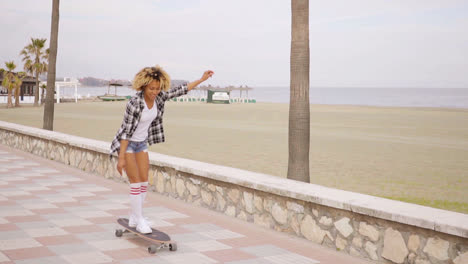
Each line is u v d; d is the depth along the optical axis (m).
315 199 5.55
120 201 7.88
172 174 8.21
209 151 16.94
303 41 7.09
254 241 5.75
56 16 16.70
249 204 6.64
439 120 37.47
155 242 5.16
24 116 38.97
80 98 89.06
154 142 5.77
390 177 12.04
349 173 12.69
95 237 5.75
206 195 7.45
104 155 10.43
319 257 5.18
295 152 7.19
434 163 14.73
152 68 5.23
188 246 5.50
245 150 17.30
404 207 4.95
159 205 7.66
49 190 8.77
